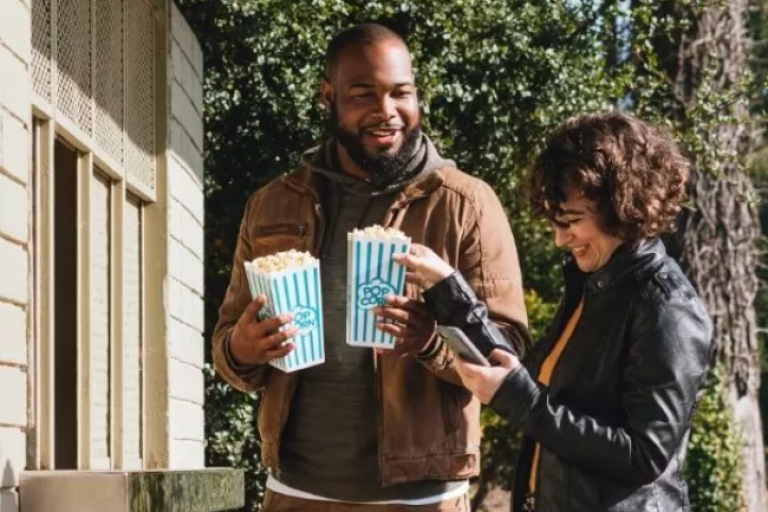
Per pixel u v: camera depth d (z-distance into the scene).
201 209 9.98
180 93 9.20
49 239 6.12
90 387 6.91
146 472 5.47
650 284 4.32
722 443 16.03
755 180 24.39
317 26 12.27
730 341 16.91
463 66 13.16
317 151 5.61
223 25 11.87
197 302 9.63
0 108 5.25
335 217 5.48
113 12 7.68
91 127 7.11
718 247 16.77
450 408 5.36
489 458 19.52
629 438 4.23
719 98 15.27
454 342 4.44
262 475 12.27
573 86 13.55
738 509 16.16
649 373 4.26
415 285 5.27
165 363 8.42
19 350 5.42
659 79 15.08
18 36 5.48
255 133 12.45
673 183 4.37
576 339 4.44
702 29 16.17
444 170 5.50
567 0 13.84
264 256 5.47
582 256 4.47
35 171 6.17
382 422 5.27
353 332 5.08
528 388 4.35
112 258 7.68
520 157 13.76
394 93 5.36
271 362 5.16
